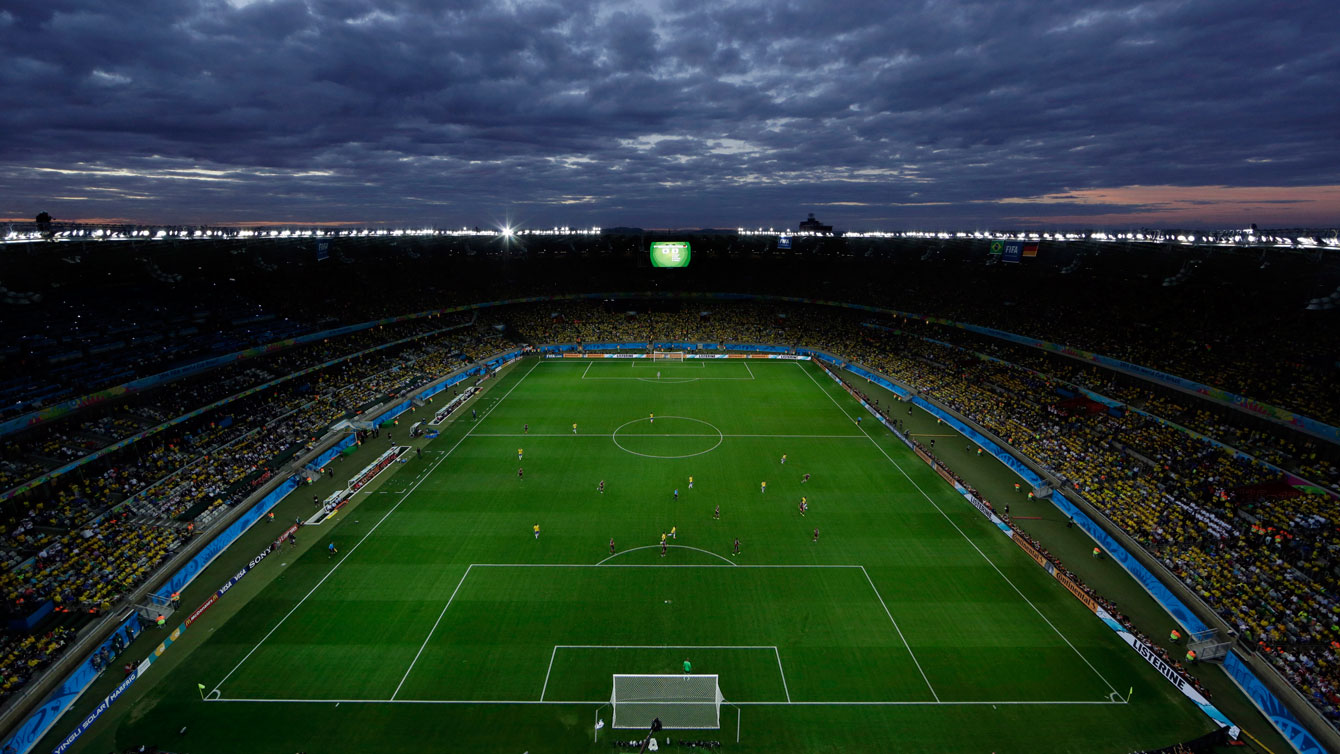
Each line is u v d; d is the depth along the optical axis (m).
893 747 29.58
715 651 36.00
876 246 160.25
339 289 102.69
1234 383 58.38
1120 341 74.88
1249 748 29.48
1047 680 33.84
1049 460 58.84
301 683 33.31
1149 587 41.72
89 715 30.78
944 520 51.44
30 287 69.31
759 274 147.50
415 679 33.69
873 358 103.00
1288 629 35.22
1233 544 43.22
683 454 66.00
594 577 43.19
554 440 70.19
